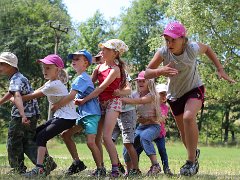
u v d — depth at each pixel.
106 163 11.00
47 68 6.66
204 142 51.91
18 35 50.22
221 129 55.72
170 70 6.21
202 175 6.85
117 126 8.17
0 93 47.75
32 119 6.90
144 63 55.22
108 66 6.95
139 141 7.63
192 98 6.62
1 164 9.12
